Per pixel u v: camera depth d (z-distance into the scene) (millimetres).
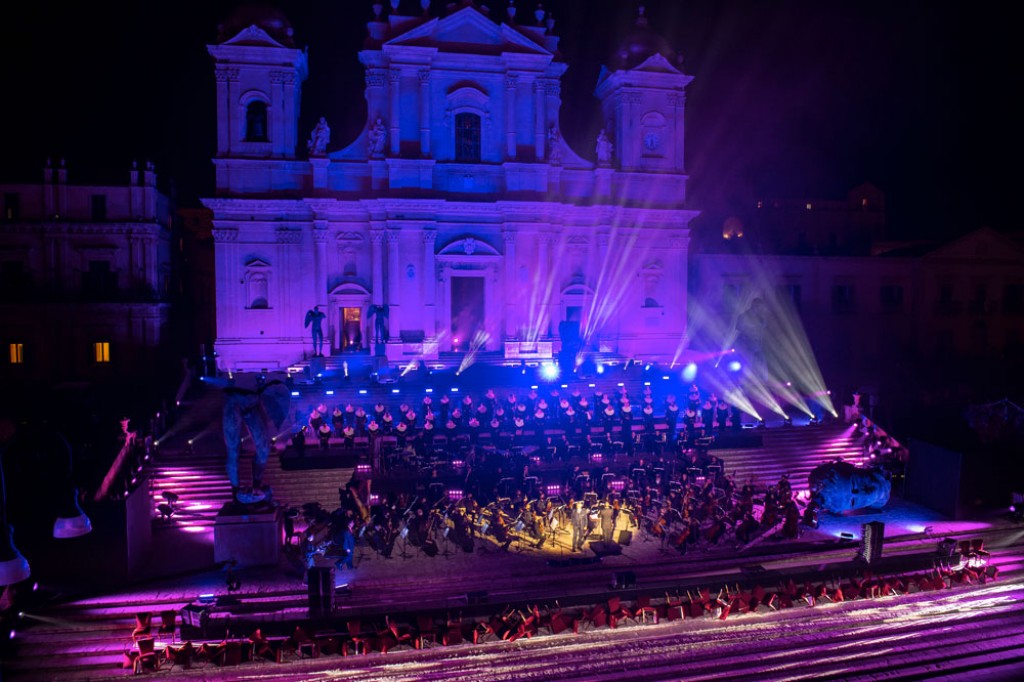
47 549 24766
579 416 37375
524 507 29078
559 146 49625
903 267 58625
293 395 39781
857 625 24047
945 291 59688
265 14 45750
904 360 58156
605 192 50531
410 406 39125
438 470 33062
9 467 24625
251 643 21516
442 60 47312
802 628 23766
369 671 20984
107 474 29406
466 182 48688
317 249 46938
